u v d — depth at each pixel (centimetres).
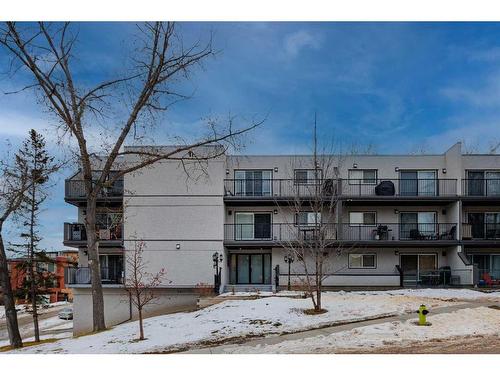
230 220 2541
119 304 2344
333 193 2128
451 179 2455
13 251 2516
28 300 2716
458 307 1576
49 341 1602
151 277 2300
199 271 2345
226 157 2559
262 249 2533
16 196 1783
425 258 2523
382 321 1348
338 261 2484
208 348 1098
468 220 2573
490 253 2539
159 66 1716
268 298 1923
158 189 2402
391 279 2302
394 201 2481
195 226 2377
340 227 2402
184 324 1500
